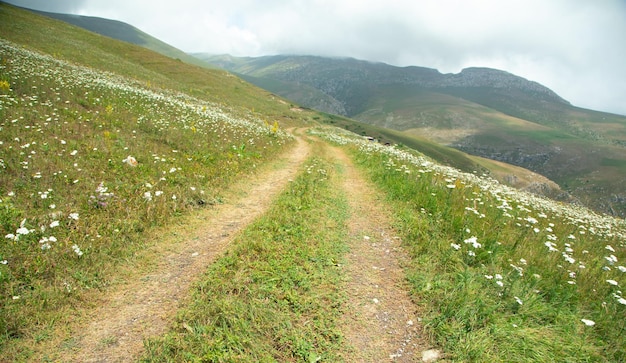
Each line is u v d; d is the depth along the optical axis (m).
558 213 13.12
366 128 187.62
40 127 10.59
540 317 4.92
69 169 8.65
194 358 3.82
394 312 5.07
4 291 4.61
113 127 13.05
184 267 5.96
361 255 6.70
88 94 16.75
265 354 4.06
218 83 69.56
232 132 20.34
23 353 3.88
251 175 12.77
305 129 57.22
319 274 5.77
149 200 7.90
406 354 4.31
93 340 4.20
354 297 5.31
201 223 7.90
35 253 5.41
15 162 8.21
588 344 4.50
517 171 199.00
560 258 7.10
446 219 8.23
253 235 6.97
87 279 5.25
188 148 13.57
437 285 5.56
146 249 6.43
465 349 4.20
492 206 10.05
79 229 6.36
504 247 7.04
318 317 4.79
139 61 61.44
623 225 15.45
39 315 4.40
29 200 6.95
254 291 5.02
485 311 4.75
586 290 5.99
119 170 9.48
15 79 15.23
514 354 4.13
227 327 4.34
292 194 10.26
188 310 4.67
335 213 8.86
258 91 93.19
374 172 14.41
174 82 51.22
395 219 8.59
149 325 4.49
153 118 16.41
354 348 4.34
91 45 52.75
